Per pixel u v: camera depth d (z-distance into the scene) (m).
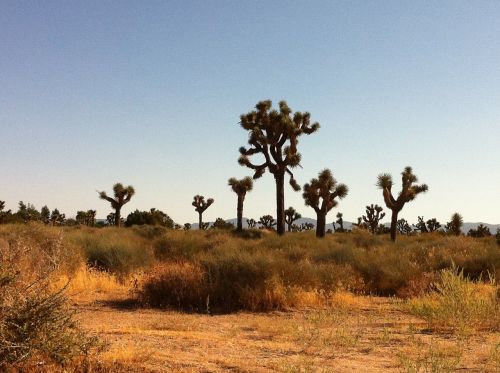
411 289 14.58
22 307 5.62
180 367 6.17
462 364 7.01
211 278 13.09
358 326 10.12
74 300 12.27
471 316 9.70
